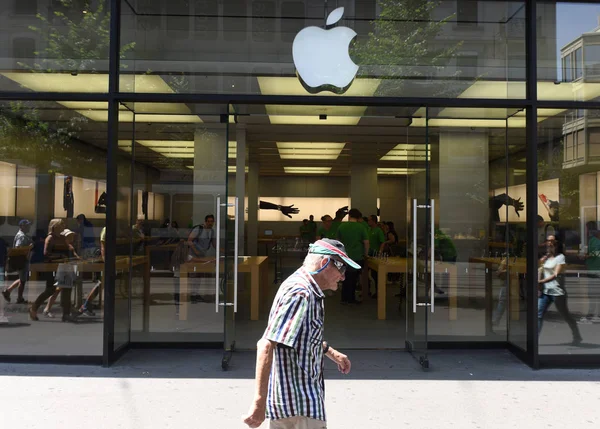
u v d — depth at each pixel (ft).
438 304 24.35
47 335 21.09
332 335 27.27
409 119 24.99
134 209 24.13
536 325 21.06
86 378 19.19
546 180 21.70
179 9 22.36
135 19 22.21
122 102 22.13
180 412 15.98
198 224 24.04
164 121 24.25
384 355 22.99
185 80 22.24
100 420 15.31
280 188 86.69
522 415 16.01
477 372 20.45
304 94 22.30
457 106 22.16
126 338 23.27
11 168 21.79
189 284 23.91
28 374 19.57
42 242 21.44
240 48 22.36
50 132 21.83
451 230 24.53
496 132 24.57
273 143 46.73
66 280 21.13
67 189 21.54
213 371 20.22
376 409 16.42
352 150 52.08
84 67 21.52
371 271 40.91
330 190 86.58
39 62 21.59
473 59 22.41
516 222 23.12
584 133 22.07
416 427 15.05
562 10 22.17
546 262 21.45
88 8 21.54
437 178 24.61
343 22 22.50
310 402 8.96
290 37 22.43
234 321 23.49
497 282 24.23
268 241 70.08
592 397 17.62
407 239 24.12
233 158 24.13
